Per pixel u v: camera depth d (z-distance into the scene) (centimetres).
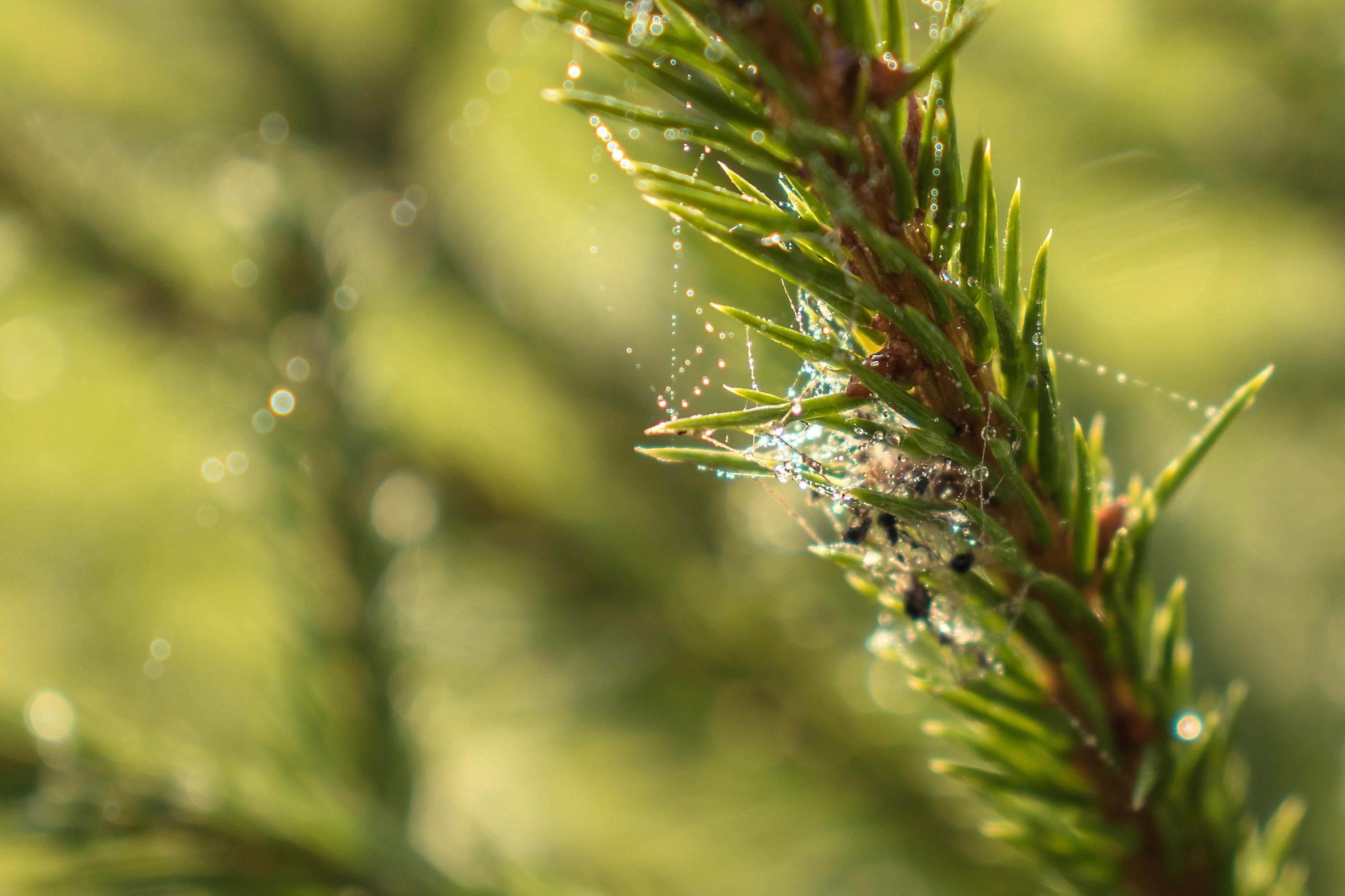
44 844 36
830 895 43
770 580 47
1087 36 59
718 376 46
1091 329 67
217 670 67
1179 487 33
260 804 37
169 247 56
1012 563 32
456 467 52
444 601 50
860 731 44
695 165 38
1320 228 60
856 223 31
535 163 56
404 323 61
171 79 63
